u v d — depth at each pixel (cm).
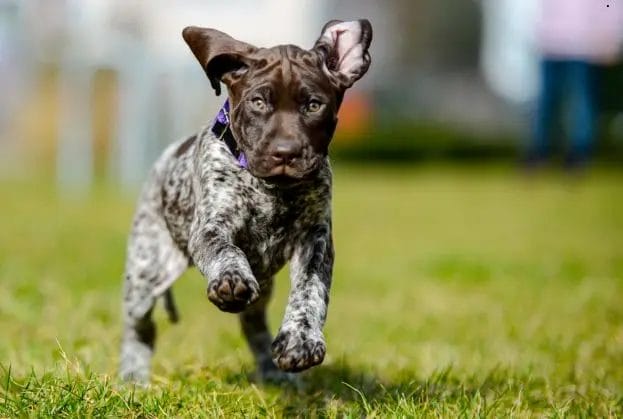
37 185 2312
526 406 584
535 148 2539
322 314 532
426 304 1070
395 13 4153
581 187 2436
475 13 4256
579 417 564
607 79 2978
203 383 605
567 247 1577
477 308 1041
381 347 820
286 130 528
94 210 1869
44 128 2756
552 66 2208
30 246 1378
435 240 1667
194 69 2159
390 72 4034
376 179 2939
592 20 2108
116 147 2394
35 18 2117
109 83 2392
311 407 578
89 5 2078
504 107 3969
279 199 560
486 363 736
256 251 573
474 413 541
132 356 668
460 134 3684
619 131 3228
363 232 1769
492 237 1712
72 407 514
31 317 851
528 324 927
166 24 2116
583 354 774
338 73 563
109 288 1058
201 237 544
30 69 2538
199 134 620
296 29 2266
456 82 4141
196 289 1115
